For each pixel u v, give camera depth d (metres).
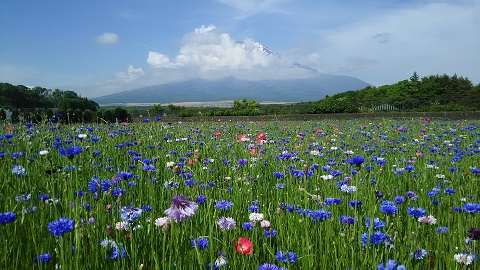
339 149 10.49
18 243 3.15
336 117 40.72
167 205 4.59
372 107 49.66
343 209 4.75
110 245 3.07
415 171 7.98
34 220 3.54
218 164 7.71
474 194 6.39
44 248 3.24
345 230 3.96
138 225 3.48
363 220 4.37
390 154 10.57
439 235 4.21
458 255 3.52
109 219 3.75
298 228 4.07
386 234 3.52
